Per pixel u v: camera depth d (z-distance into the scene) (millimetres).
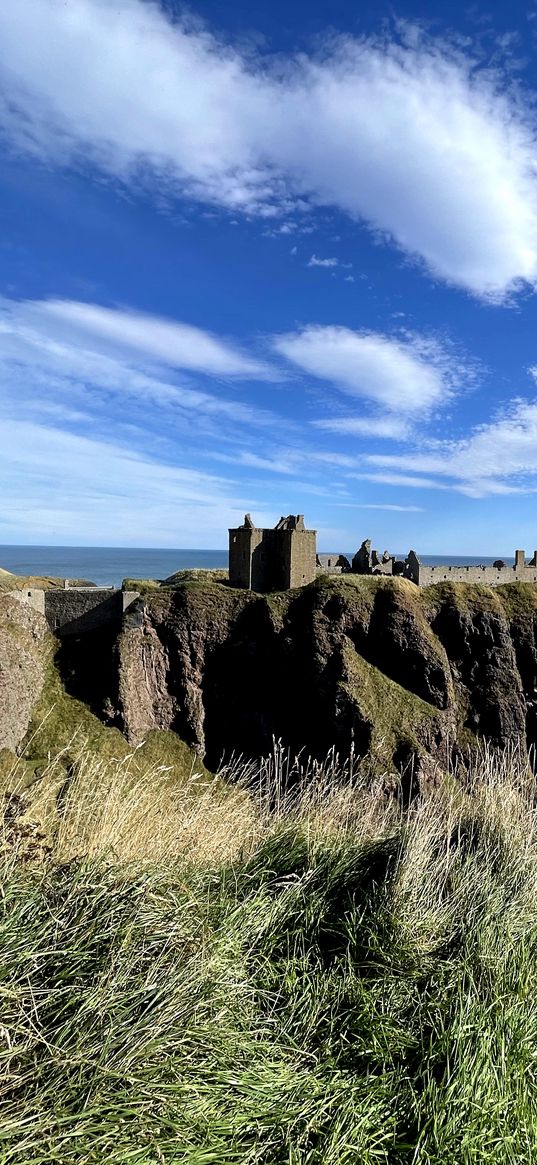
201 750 67000
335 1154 3980
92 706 63938
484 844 8289
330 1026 5023
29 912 4969
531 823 8734
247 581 73312
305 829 8180
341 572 79312
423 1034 5035
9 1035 3859
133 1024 4230
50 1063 3799
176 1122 3785
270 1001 5367
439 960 5906
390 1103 4438
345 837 8359
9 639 60875
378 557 80500
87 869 5734
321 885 7004
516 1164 4164
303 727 65375
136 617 67938
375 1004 5324
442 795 9859
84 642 69188
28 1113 3527
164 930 5219
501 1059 4633
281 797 10023
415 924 6348
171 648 69000
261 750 66750
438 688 67125
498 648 71875
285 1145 4051
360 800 9695
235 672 69312
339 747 62125
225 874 6859
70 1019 4113
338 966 5840
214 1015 4691
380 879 7312
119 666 64875
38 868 5727
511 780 10180
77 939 4777
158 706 67938
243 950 5781
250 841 8422
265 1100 4223
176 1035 4293
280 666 67312
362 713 61906
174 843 7359
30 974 4371
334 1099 4355
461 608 72000
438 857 7672
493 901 6707
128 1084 3922
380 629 67875
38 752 57750
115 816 7422
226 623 69875
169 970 4754
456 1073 4531
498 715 69500
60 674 66312
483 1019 4934
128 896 5430
